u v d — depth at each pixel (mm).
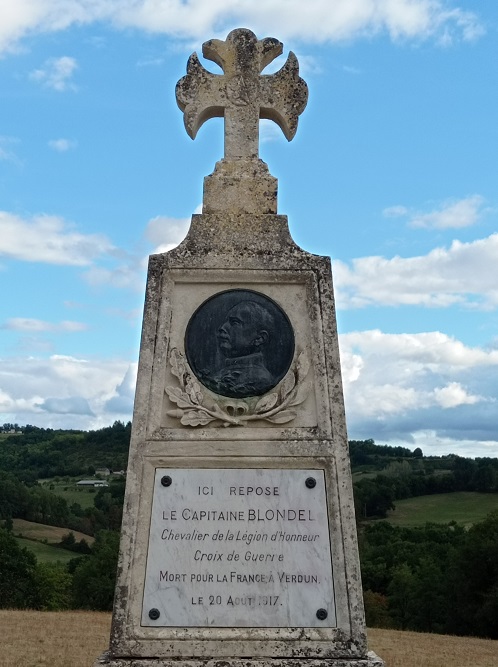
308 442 4293
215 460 4234
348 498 4172
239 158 5270
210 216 4996
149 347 4547
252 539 4047
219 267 4773
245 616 3875
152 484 4180
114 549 36812
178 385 4477
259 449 4262
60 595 37688
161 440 4277
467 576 32281
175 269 4758
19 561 37406
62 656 15844
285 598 3924
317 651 3791
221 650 3773
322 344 4605
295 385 4496
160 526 4066
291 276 4789
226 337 4605
